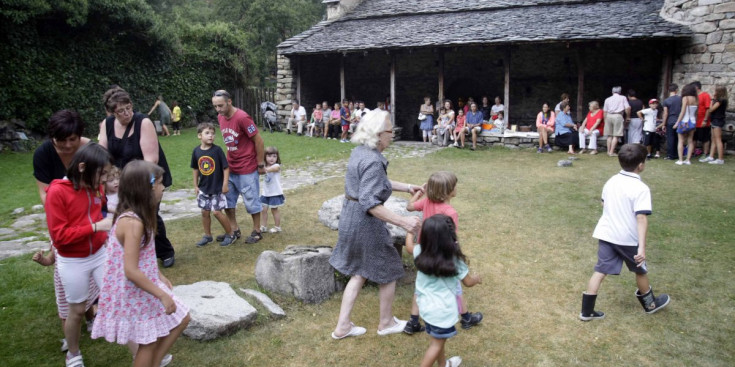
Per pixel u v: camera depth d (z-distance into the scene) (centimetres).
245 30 3597
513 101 1902
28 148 1401
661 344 349
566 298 426
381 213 322
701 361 328
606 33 1285
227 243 560
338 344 351
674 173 934
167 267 493
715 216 648
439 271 290
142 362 265
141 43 1844
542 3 1650
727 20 1143
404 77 2069
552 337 361
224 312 369
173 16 3488
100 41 1672
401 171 1041
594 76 1772
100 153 293
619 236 371
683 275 466
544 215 678
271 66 3731
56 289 310
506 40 1391
